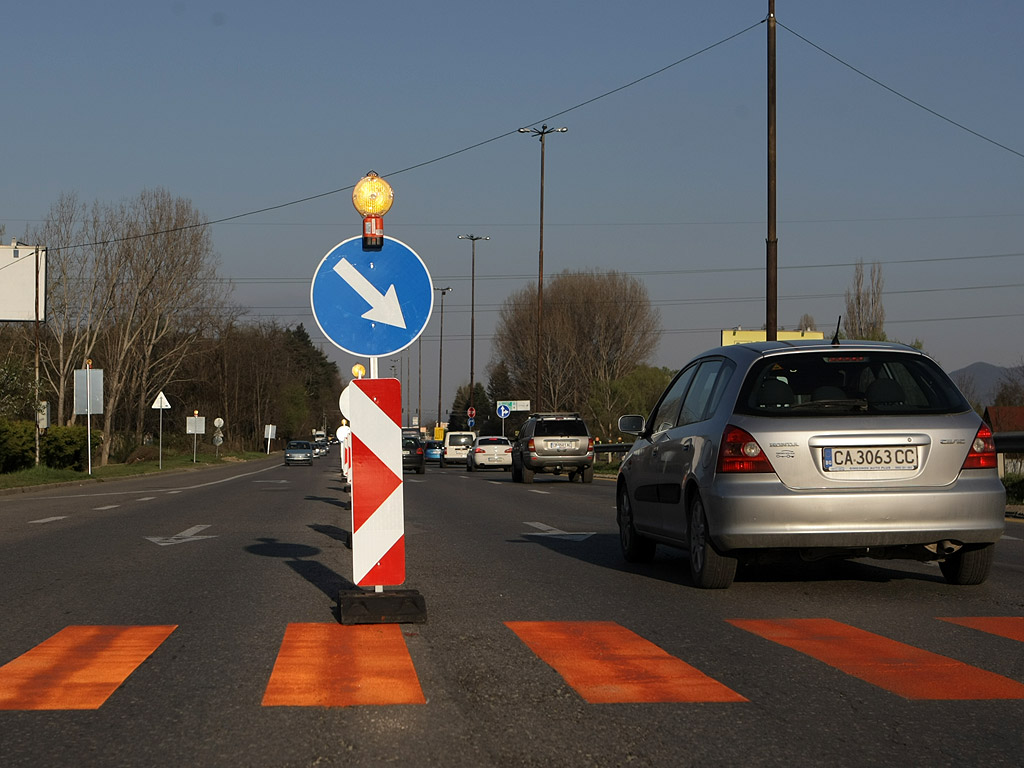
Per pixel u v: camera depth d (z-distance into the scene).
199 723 4.37
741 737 4.16
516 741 4.10
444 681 5.09
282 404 114.19
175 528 13.97
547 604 7.40
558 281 78.00
